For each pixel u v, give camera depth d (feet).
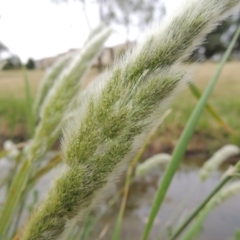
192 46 0.22
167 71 0.22
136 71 0.22
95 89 0.23
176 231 0.51
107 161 0.22
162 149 3.95
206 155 4.09
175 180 3.03
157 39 0.22
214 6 0.22
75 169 0.22
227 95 7.00
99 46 0.51
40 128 0.50
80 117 0.23
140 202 2.36
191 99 5.63
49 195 0.23
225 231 1.94
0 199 0.90
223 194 0.80
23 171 0.50
